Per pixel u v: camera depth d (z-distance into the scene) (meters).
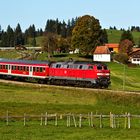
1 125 56.31
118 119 64.44
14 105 72.25
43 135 49.44
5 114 64.56
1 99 77.06
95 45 184.12
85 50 183.25
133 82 120.75
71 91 82.56
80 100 77.88
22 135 49.25
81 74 83.94
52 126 56.38
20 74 98.19
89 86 83.75
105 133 51.47
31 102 75.31
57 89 85.38
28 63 96.25
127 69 152.25
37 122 59.69
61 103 75.31
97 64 81.94
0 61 103.69
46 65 91.88
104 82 81.75
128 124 56.97
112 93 76.62
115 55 193.50
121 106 73.12
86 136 49.12
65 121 61.16
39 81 95.12
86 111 69.25
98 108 71.75
